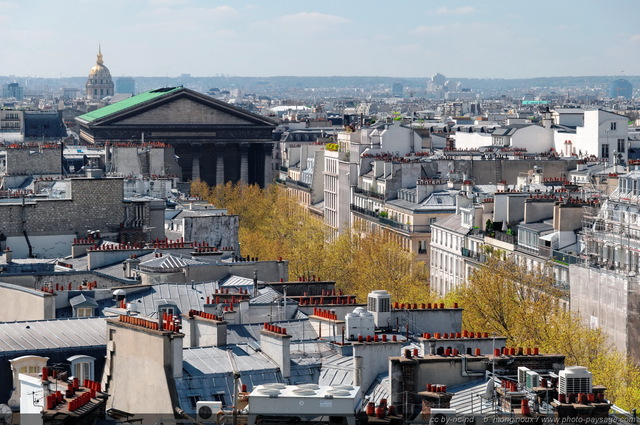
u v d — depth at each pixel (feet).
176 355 588.50
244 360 634.43
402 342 638.53
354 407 515.09
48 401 510.17
